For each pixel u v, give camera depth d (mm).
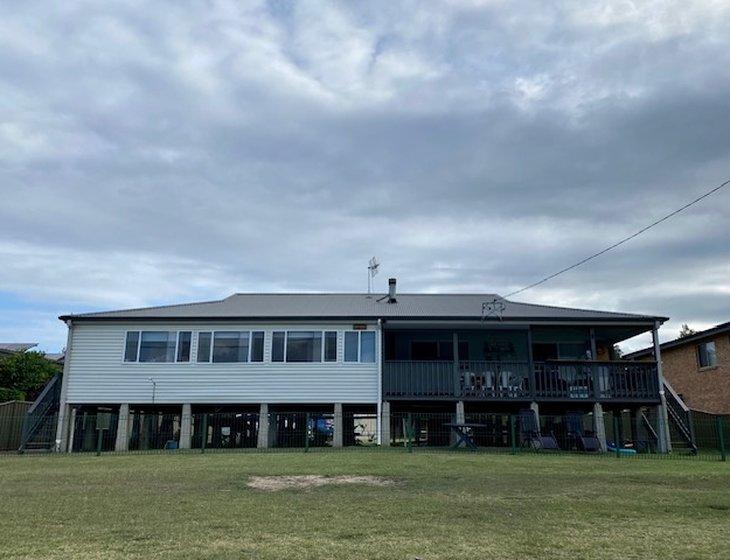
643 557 5598
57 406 21891
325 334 21781
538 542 6180
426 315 21516
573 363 20875
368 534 6527
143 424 22766
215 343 21859
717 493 9523
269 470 12250
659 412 20391
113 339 21906
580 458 15688
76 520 7254
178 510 7930
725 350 24938
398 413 21688
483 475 11578
